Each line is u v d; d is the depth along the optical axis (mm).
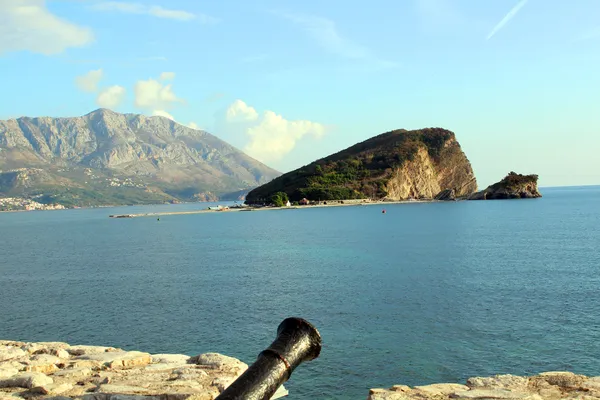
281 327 6461
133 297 41344
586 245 72812
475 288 41500
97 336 29734
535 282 43781
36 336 30188
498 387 8820
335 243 84438
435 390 8836
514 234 93375
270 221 157125
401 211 193250
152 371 9852
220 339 28156
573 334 27719
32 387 8875
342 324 30547
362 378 21797
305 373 22406
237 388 5527
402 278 47312
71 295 43344
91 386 8945
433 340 27000
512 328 29094
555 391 8477
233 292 41969
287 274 51250
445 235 95062
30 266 66062
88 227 167375
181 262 64812
